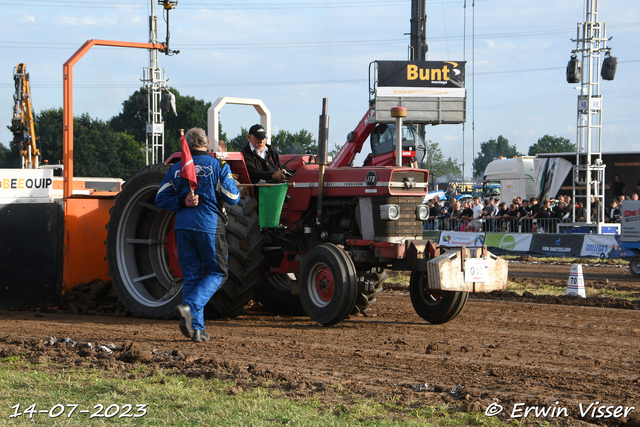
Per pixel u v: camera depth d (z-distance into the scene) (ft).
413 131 87.81
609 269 84.64
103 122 472.44
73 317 42.80
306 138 388.37
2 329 36.65
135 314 42.83
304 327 38.93
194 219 32.58
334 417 19.72
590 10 110.32
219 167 32.89
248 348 31.30
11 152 479.00
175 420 19.44
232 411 20.25
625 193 129.70
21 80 131.85
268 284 46.57
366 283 38.68
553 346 32.53
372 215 38.96
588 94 110.93
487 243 112.98
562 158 146.41
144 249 45.06
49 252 46.68
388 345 32.63
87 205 48.34
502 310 46.16
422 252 38.19
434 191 197.47
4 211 45.70
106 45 49.08
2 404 21.12
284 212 43.62
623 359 29.45
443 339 34.45
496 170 168.04
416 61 100.42
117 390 22.66
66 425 19.02
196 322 32.73
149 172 42.93
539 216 111.04
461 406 20.99
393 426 18.84
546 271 81.66
